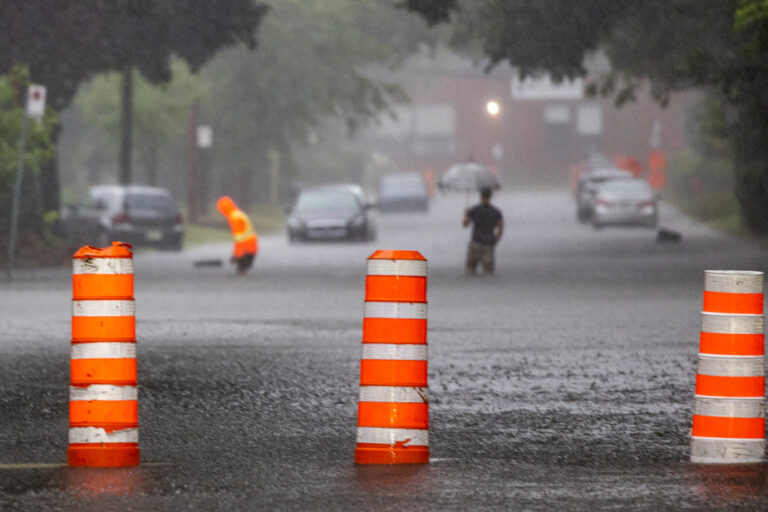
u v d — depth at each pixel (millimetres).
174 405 23156
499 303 46781
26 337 34875
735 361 17500
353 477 16719
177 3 76062
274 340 34406
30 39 73688
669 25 68625
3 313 42875
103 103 121875
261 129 139875
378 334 17531
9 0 72062
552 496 15477
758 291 17609
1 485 16156
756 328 17562
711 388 17609
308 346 32906
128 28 76688
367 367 17625
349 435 20188
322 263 76625
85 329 17406
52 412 22375
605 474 16844
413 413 17609
